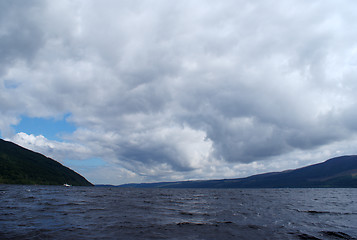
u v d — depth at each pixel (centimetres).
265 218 3222
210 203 5903
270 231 2323
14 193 8156
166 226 2495
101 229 2242
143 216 3228
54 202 5106
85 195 8538
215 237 2042
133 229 2281
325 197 9500
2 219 2703
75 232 2084
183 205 5212
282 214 3669
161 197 8525
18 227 2258
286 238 2034
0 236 1891
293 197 9331
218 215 3497
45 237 1884
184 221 2875
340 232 2319
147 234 2084
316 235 2170
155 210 4041
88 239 1847
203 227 2486
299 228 2503
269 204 5666
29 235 1938
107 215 3231
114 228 2303
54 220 2711
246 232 2264
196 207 4759
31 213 3250
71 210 3706
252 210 4234
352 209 4600
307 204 5753
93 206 4447
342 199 8144
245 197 9150
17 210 3541
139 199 6969
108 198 7088
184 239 1947
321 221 3009
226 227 2500
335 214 3734
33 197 6494
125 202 5650
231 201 6738
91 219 2842
